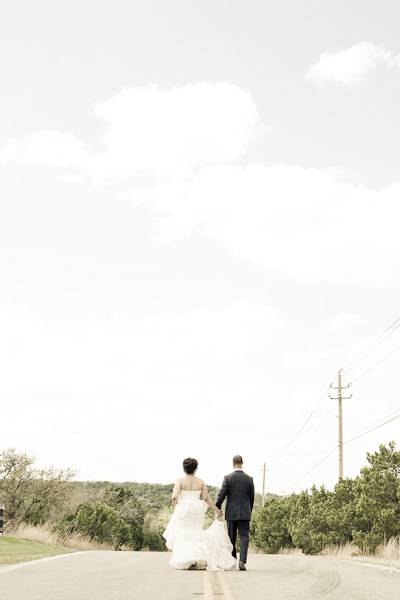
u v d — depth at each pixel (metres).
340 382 47.97
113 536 50.25
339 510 40.25
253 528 65.50
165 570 12.30
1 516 22.02
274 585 9.93
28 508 46.31
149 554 18.11
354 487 35.81
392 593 9.16
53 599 7.78
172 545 12.97
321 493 49.28
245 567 13.28
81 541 26.67
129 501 72.25
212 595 8.43
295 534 45.44
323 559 18.69
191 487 13.30
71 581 9.91
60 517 47.84
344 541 38.78
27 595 8.14
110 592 8.56
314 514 43.56
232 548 13.23
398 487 31.27
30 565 12.88
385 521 30.77
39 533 24.33
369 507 32.31
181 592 8.72
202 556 12.73
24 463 46.56
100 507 50.28
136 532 70.38
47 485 46.78
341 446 47.28
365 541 31.03
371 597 8.59
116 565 13.24
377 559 20.06
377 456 32.97
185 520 13.04
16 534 23.92
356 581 10.98
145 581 10.09
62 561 14.12
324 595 8.72
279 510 58.62
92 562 13.98
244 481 13.45
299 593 8.91
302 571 12.93
